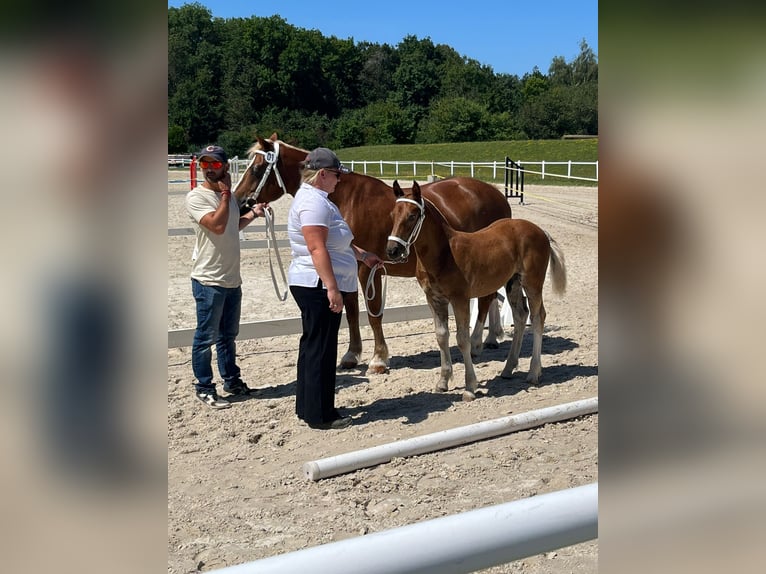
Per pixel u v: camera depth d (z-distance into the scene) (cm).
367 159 4900
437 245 493
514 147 4419
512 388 544
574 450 412
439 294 513
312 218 444
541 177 3061
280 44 7469
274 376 594
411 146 4934
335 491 368
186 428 472
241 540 315
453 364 619
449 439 418
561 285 560
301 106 7869
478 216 633
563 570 279
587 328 738
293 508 350
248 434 457
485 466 392
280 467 406
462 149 4625
